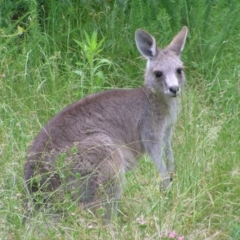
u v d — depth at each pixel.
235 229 10.60
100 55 15.06
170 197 11.35
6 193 11.16
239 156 12.08
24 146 12.23
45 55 14.60
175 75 12.54
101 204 11.13
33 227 10.34
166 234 10.23
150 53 12.84
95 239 10.29
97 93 12.41
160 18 14.98
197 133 12.53
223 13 15.30
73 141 11.53
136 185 11.70
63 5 15.66
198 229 10.75
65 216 10.80
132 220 10.80
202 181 11.55
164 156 12.69
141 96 12.56
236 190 11.46
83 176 11.20
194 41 15.09
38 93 13.81
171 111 12.73
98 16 15.66
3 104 13.19
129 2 15.94
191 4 15.37
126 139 12.34
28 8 15.73
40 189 10.96
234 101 13.66
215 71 14.77
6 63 14.28
